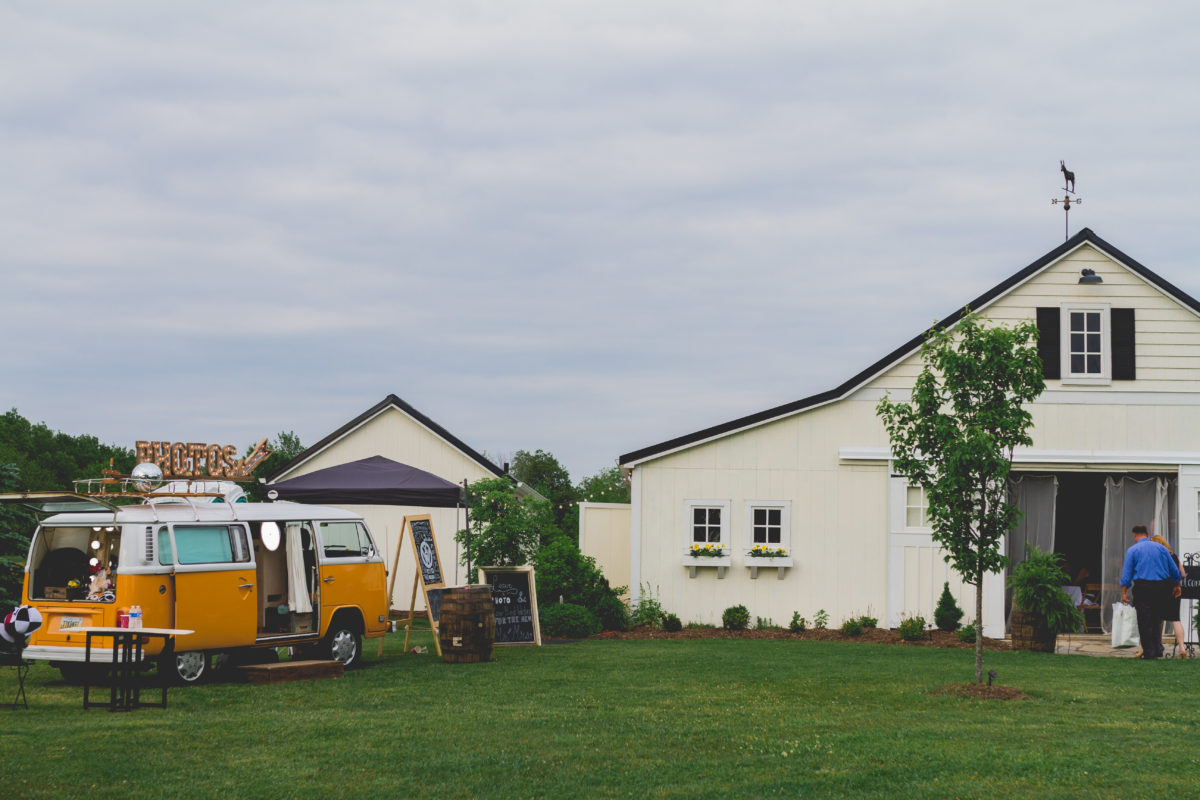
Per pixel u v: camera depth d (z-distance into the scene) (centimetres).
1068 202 2133
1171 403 2067
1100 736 924
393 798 721
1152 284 2077
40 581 1255
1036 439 2072
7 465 1775
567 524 2844
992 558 1183
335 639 1408
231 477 1475
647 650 1673
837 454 2098
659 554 2111
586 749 864
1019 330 1182
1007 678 1322
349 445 2609
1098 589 2256
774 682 1270
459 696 1152
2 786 730
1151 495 2080
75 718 999
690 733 931
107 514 1224
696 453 2123
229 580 1273
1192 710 1070
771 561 2066
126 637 1084
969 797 725
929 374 1202
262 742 887
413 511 2516
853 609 2067
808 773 786
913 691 1191
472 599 1493
